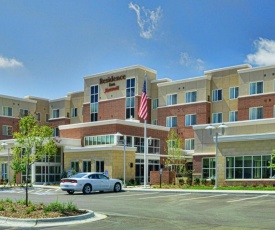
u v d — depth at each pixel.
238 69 51.88
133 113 56.16
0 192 30.55
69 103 68.44
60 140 43.69
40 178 41.91
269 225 12.74
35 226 13.00
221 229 12.02
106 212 16.67
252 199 21.70
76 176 29.11
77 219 14.23
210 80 54.22
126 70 57.84
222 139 33.75
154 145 47.75
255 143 31.97
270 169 30.89
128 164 40.41
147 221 13.87
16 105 64.06
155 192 28.41
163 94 57.34
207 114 53.12
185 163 46.31
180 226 12.67
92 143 45.53
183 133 54.38
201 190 27.47
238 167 32.81
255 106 48.34
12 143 44.62
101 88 60.69
